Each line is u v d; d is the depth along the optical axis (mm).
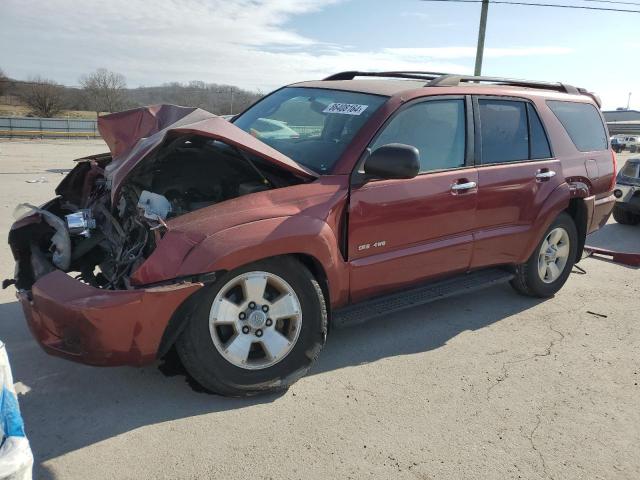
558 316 4957
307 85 4844
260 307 3332
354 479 2730
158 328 3002
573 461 2959
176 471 2723
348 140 3795
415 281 4156
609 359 4148
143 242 3281
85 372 3596
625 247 8273
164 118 3916
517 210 4680
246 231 3156
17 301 4695
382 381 3662
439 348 4191
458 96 4359
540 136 4977
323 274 3541
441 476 2785
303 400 3393
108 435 2973
